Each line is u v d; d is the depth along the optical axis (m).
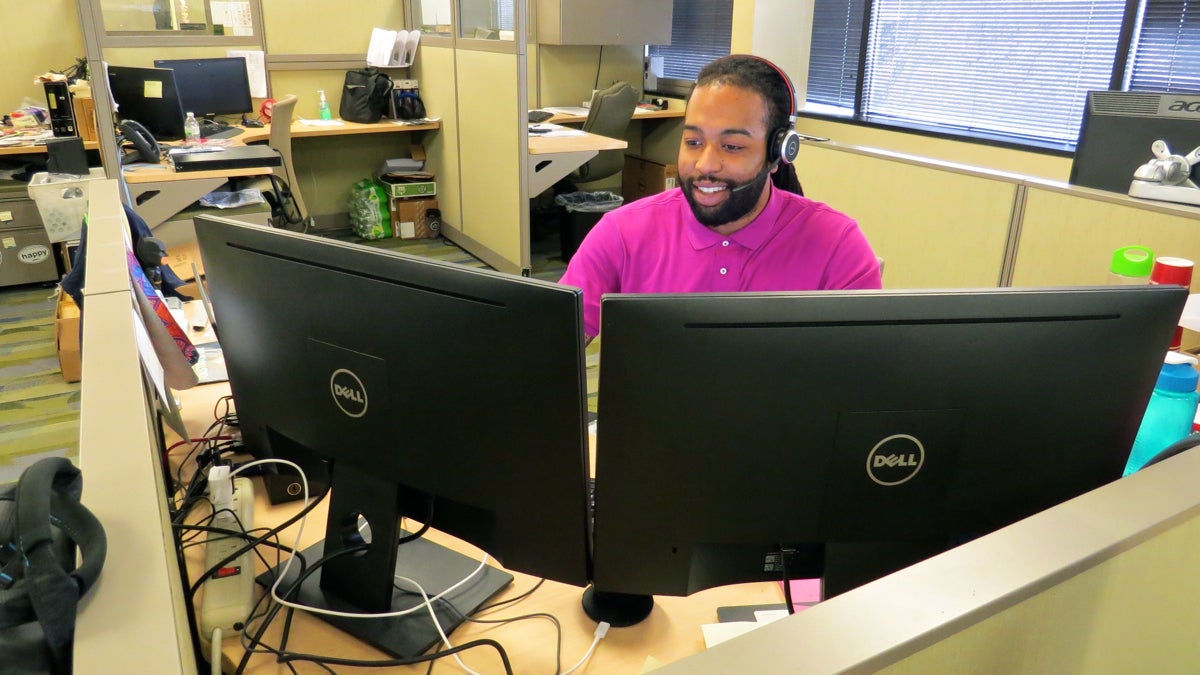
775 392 0.76
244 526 1.11
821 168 2.84
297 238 0.89
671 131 5.68
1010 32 3.94
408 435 0.88
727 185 1.37
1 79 4.36
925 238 2.52
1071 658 0.56
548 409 0.78
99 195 1.75
